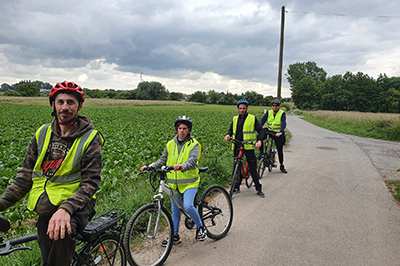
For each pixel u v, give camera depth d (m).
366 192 5.89
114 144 10.32
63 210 1.85
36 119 23.69
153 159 7.96
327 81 96.94
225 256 3.38
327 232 4.01
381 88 90.81
